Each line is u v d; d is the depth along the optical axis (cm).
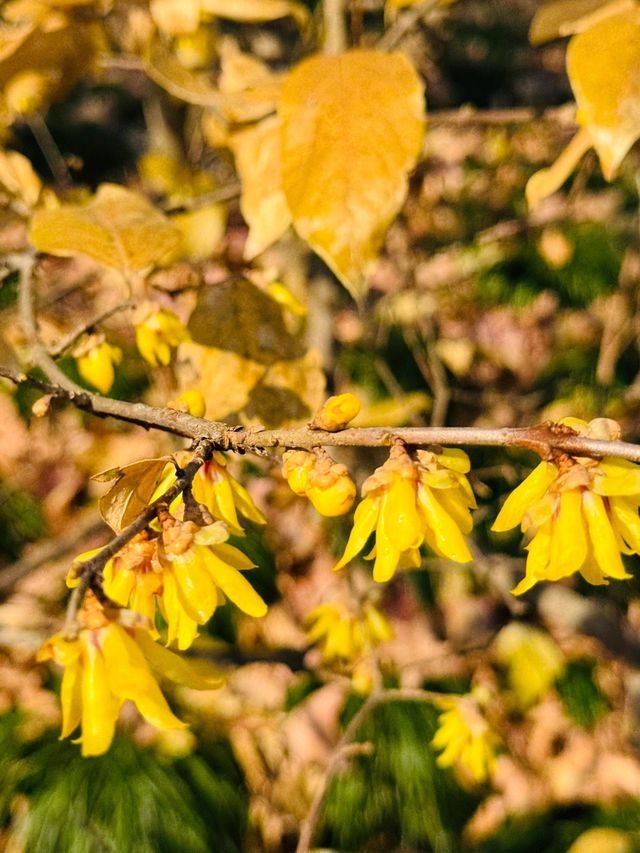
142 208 32
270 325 35
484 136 77
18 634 58
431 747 58
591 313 78
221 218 56
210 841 51
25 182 40
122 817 50
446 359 74
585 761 66
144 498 24
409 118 27
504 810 62
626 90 26
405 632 71
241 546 65
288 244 54
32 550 67
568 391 72
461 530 23
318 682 64
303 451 23
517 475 62
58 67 38
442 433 23
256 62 43
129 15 43
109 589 22
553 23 30
